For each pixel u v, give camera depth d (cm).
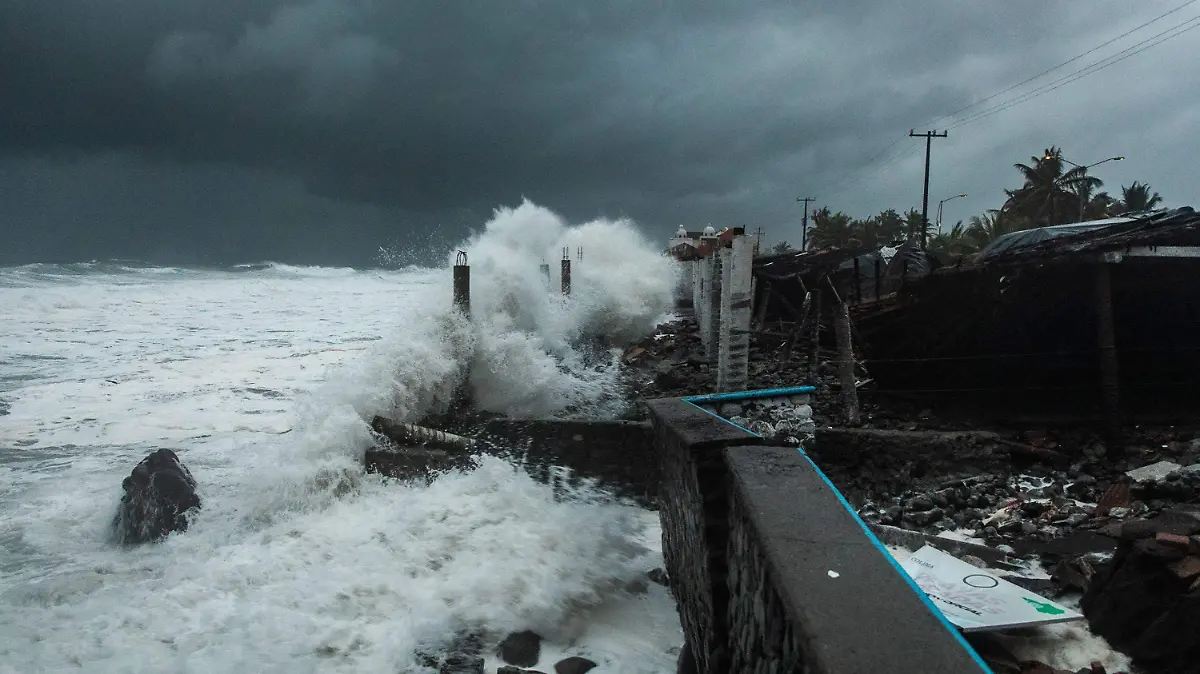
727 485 323
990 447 650
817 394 945
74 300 2641
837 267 1535
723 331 912
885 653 161
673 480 427
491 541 579
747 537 265
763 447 332
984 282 802
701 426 407
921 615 178
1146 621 327
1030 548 488
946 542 483
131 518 609
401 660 417
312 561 554
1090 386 762
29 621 460
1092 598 365
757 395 674
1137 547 338
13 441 934
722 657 311
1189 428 688
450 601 484
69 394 1216
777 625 212
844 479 646
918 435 655
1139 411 741
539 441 714
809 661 166
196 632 448
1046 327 771
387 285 4275
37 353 1636
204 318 2419
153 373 1420
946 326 855
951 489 604
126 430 995
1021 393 802
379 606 488
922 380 891
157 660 415
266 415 1092
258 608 479
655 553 571
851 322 969
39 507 685
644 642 438
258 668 409
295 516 653
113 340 1869
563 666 404
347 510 660
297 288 3856
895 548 488
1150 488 542
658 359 1483
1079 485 596
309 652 429
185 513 630
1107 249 684
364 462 734
